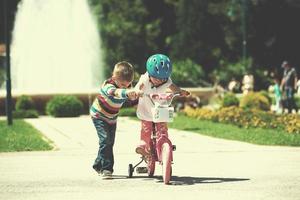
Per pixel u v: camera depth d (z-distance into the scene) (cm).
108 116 2050
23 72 9581
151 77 1956
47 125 4969
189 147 3028
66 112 6488
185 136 3706
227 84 12238
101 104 2042
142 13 13950
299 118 4281
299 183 1923
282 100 6234
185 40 13988
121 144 3272
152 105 1966
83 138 3653
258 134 3631
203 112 5459
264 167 2294
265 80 12631
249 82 7412
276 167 2292
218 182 1950
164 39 15075
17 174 2177
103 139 2048
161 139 1936
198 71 11194
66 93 7144
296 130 3772
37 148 3016
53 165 2417
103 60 12350
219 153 2766
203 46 13938
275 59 14512
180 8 14200
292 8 14300
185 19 14112
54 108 6488
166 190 1812
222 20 14175
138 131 4203
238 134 3681
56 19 9969
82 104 6712
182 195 1728
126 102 2189
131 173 2077
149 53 13750
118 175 2138
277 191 1784
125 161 2541
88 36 12462
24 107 6800
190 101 7444
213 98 8150
